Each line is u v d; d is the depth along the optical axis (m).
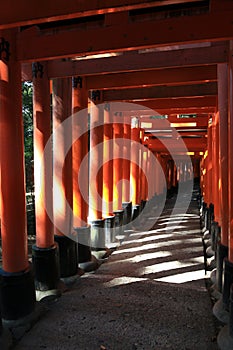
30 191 10.91
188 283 5.56
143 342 3.72
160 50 4.74
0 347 3.50
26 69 5.32
